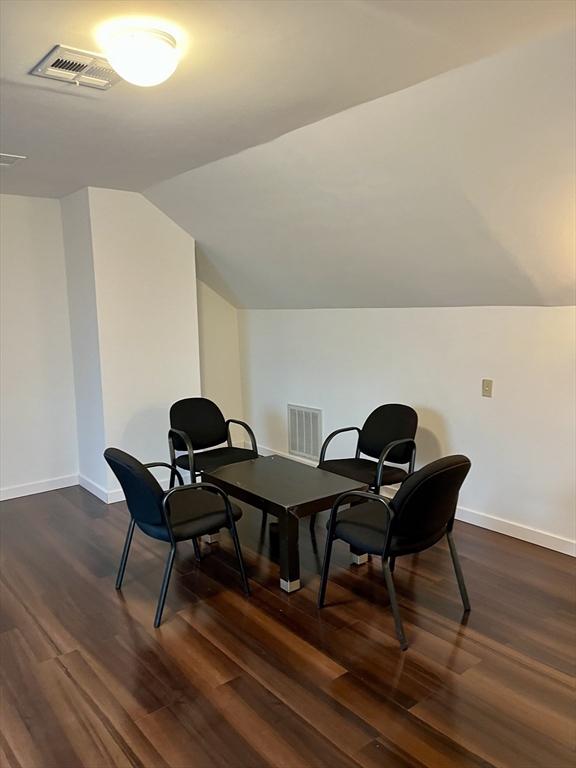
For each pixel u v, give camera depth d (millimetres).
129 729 2031
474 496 3678
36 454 4492
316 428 4797
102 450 4254
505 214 2643
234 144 2926
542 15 1684
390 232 3189
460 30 1760
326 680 2246
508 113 2152
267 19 1666
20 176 3559
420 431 3920
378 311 4078
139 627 2654
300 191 3205
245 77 2084
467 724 2006
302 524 3812
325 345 4570
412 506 2352
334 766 1848
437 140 2424
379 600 2822
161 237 4277
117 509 4152
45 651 2492
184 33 1750
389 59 1961
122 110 2396
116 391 4199
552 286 2965
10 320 4262
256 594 2914
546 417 3252
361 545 2557
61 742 1986
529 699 2123
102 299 4062
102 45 1821
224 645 2492
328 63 1983
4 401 4305
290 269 4168
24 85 2113
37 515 4059
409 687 2197
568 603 2758
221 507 2930
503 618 2643
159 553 3420
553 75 1934
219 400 5516
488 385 3492
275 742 1949
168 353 4422
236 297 5203
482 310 3453
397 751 1897
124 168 3393
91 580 3115
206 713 2094
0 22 1656
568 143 2158
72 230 4223
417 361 3875
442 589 2912
